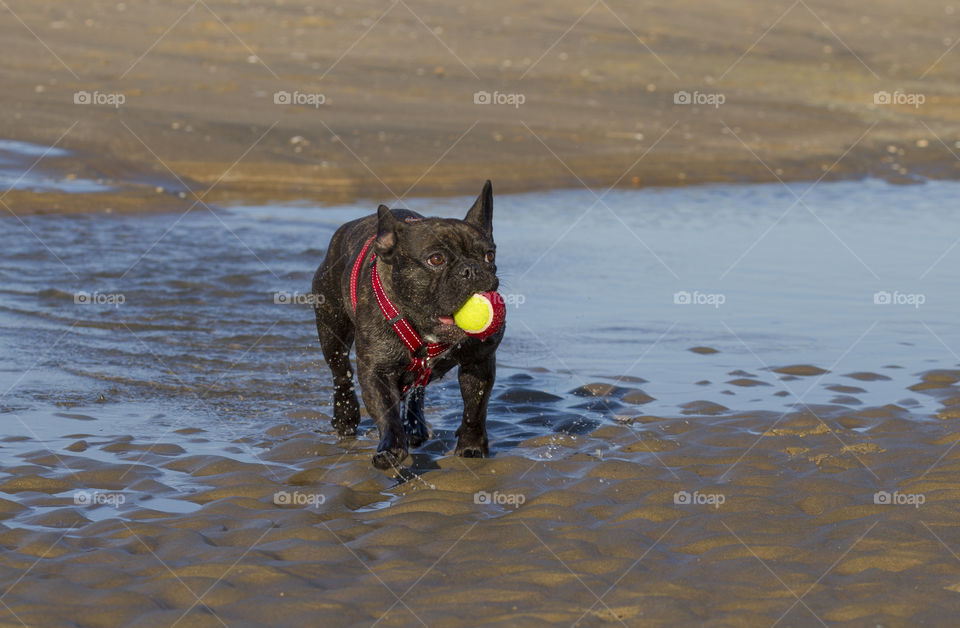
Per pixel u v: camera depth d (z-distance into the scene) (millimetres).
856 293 13469
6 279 13594
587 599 5629
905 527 6520
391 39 35250
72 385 9758
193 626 5348
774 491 7285
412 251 7434
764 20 42562
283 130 23500
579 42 36625
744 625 5312
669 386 9883
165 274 13992
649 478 7535
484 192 8000
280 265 14656
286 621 5402
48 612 5473
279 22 36781
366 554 6293
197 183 20312
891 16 44812
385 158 22156
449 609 5520
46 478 7508
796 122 28469
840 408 9062
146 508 7059
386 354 7785
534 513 6902
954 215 19219
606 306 12844
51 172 19766
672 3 44312
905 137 27609
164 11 37312
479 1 42250
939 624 5297
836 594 5668
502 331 7781
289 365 10531
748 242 16703
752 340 11398
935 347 11086
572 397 9594
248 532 6586
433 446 8508
